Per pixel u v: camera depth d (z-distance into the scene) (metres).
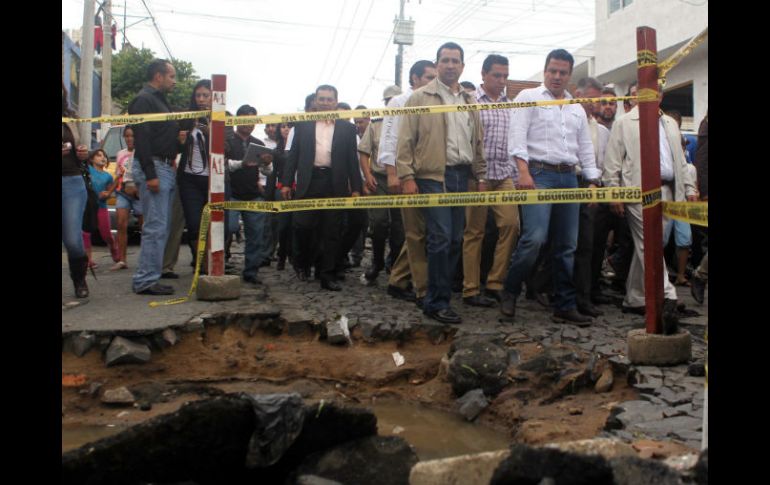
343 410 2.54
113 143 11.56
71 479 2.18
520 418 3.61
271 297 5.94
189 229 6.37
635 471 1.87
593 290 6.23
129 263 8.65
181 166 6.25
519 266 5.04
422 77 6.41
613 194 4.23
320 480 2.31
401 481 2.48
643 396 3.44
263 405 2.43
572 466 1.89
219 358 4.52
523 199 4.42
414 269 5.58
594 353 4.25
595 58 18.44
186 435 2.34
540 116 5.02
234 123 5.47
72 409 3.82
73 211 5.26
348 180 6.58
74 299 5.41
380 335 4.89
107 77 19.14
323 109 6.54
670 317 3.91
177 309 5.04
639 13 16.47
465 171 5.29
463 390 4.02
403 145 4.99
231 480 2.46
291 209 5.20
